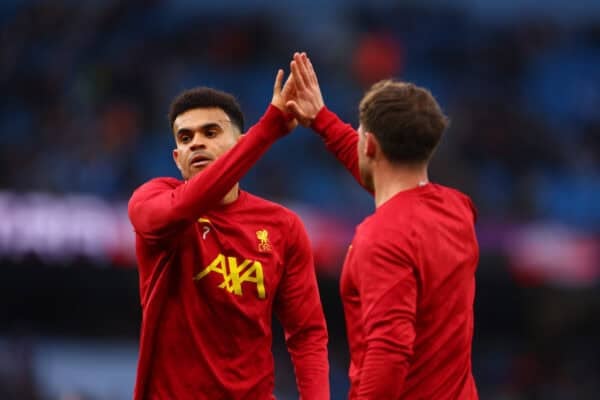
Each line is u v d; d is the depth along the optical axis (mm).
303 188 55438
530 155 62219
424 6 74375
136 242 15523
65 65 63031
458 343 13625
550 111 68688
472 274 14055
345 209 49469
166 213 14367
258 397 15422
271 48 68438
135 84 60844
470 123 62906
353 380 13516
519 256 48094
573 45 74250
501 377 51875
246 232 15523
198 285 15180
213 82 64438
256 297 15375
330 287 46688
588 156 64562
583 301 52312
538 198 57438
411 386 13398
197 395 15094
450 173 56156
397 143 13742
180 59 65438
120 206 44031
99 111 58531
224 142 15664
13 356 43719
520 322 52688
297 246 16031
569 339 52688
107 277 45781
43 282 45344
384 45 68188
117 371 46500
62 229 43062
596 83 71875
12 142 55625
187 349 15148
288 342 16391
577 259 48312
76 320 47031
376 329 12891
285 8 73438
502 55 71500
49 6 67062
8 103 60375
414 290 13133
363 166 14336
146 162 56062
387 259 13094
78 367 46000
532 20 75250
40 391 44656
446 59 70938
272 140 14836
